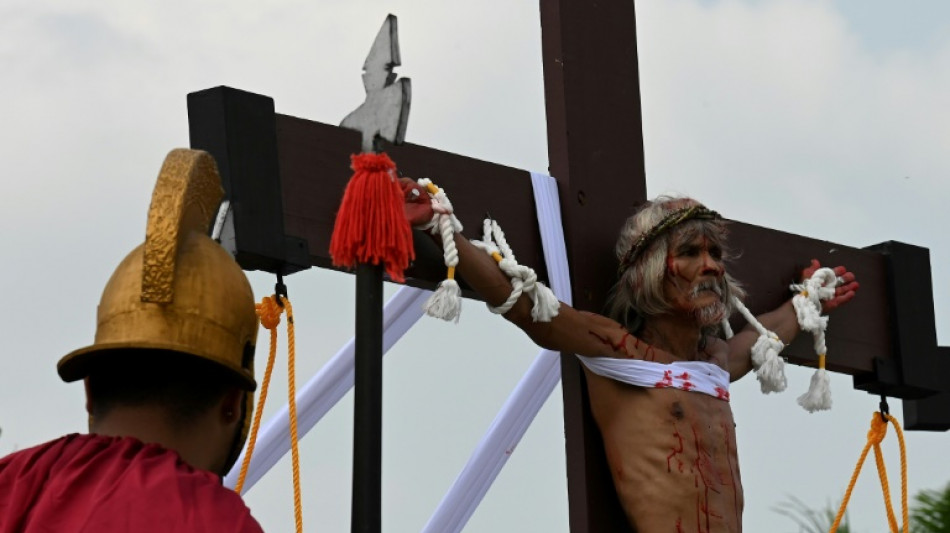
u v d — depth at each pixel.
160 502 2.59
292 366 4.35
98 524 2.55
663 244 5.07
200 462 2.82
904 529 5.88
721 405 5.13
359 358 3.69
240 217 4.33
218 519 2.60
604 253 5.25
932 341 6.18
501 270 4.78
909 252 6.21
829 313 5.90
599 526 5.02
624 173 5.40
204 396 2.83
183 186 2.88
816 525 7.09
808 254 5.88
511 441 5.54
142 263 2.87
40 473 2.68
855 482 5.87
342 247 3.76
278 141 4.50
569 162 5.25
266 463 5.31
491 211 5.00
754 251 5.72
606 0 5.56
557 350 4.94
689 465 4.93
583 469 5.04
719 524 4.93
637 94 5.54
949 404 6.33
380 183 3.79
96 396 2.81
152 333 2.80
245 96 4.44
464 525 5.46
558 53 5.36
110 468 2.65
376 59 3.98
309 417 5.38
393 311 5.64
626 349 5.00
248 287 2.98
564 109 5.30
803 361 5.79
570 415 5.10
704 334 5.27
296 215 4.48
